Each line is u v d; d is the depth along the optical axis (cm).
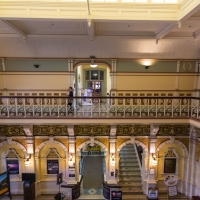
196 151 976
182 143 1006
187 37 907
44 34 894
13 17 627
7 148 1003
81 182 1061
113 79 1069
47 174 1025
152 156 996
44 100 1054
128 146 1290
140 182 1078
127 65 1066
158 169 1037
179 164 1037
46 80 1060
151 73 1071
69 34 898
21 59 1038
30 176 938
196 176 984
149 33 889
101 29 859
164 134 998
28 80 1058
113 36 900
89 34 811
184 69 1073
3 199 966
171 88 1086
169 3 633
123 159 1197
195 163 988
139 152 1228
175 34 903
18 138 978
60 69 1055
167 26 730
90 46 991
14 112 955
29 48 995
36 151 988
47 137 984
